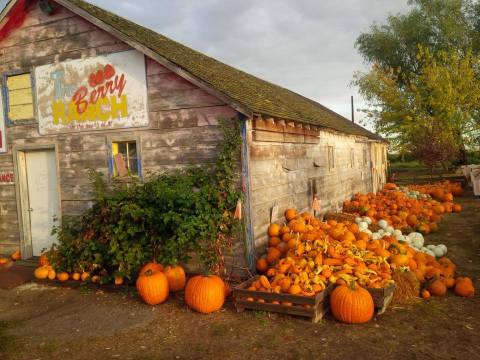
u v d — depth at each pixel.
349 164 15.75
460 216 14.37
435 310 5.89
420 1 30.34
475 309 5.91
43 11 8.77
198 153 7.50
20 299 7.04
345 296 5.47
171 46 10.02
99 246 7.50
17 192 9.52
